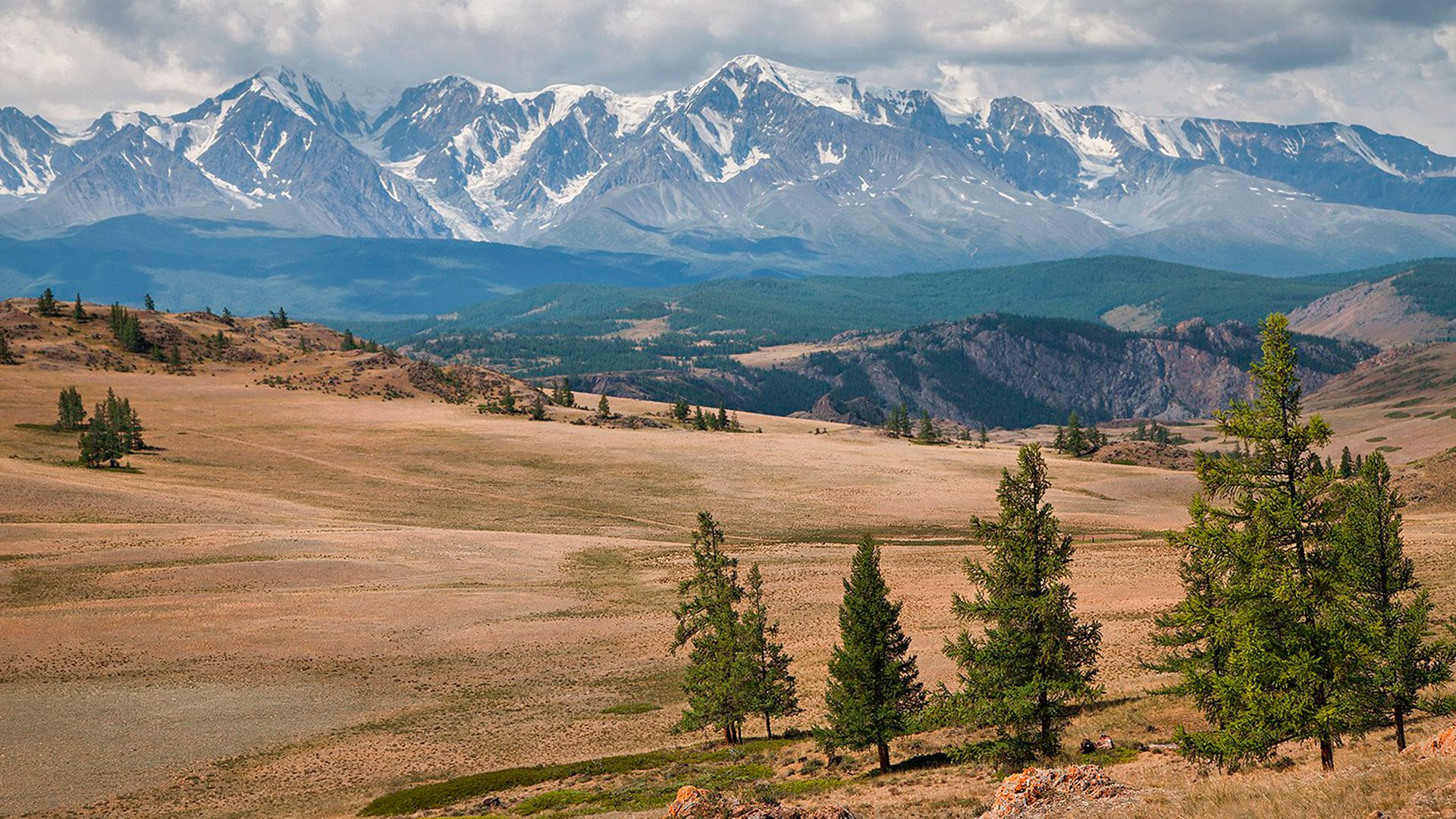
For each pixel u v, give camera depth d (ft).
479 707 278.05
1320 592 121.70
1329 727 119.24
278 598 380.17
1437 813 91.30
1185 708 197.06
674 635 345.31
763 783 187.11
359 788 217.15
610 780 207.21
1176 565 403.34
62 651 315.37
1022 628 164.04
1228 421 128.16
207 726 261.24
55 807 211.82
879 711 187.21
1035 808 122.52
